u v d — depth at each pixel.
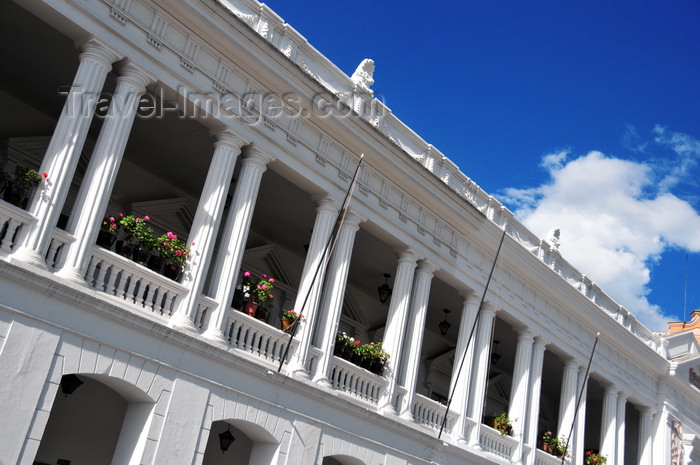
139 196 20.39
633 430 32.75
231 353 15.28
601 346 28.00
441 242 21.39
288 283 23.94
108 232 14.48
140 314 14.05
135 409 14.46
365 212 19.09
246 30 16.12
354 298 26.08
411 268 20.30
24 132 18.17
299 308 17.48
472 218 22.03
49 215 12.90
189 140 18.56
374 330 26.47
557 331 25.70
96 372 13.33
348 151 18.98
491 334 22.86
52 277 12.70
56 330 12.81
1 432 11.90
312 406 17.03
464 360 21.83
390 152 19.53
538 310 24.91
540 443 25.41
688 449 31.56
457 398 21.53
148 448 13.91
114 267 14.00
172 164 20.06
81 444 16.05
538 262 24.33
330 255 17.88
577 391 26.45
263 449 16.39
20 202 12.98
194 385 14.80
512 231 24.67
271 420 16.11
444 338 29.72
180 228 21.11
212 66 16.09
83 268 13.39
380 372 19.19
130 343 13.87
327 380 17.50
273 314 23.20
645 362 30.11
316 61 18.67
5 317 12.20
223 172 15.95
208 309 15.45
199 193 21.62
